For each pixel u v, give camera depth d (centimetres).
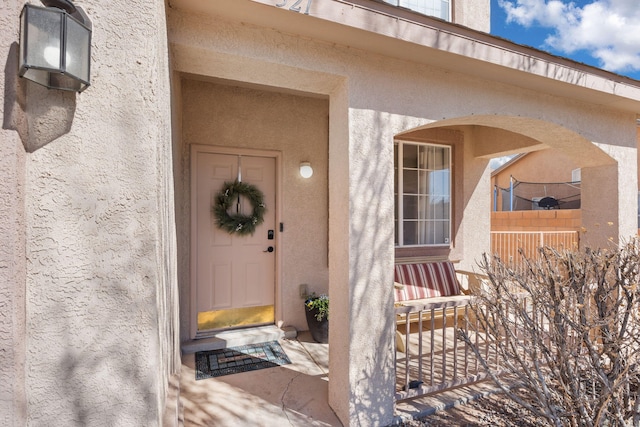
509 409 291
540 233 661
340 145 271
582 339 231
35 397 137
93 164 147
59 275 141
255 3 206
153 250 156
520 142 515
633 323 247
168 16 212
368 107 265
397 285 441
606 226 415
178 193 345
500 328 328
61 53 124
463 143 577
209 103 421
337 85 274
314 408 284
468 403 300
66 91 142
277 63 239
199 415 272
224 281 436
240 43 230
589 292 232
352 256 257
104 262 148
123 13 152
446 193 571
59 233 141
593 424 217
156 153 158
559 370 240
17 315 127
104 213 148
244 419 268
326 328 420
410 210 541
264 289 457
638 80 358
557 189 1177
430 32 255
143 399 154
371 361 263
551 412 225
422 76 287
